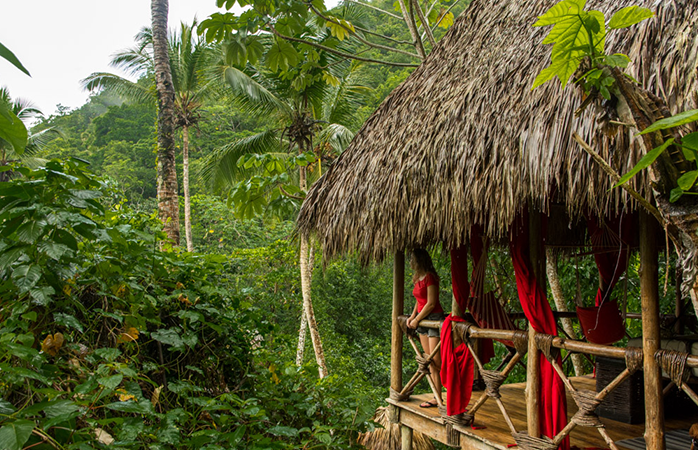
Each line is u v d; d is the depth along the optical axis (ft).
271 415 10.82
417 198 10.37
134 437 6.27
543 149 7.36
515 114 8.36
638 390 11.72
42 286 7.24
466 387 11.47
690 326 14.99
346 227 12.81
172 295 10.20
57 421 5.27
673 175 4.26
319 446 9.51
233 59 17.69
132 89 53.78
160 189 25.00
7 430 4.75
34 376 5.88
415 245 13.60
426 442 15.69
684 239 4.31
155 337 9.17
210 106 91.50
